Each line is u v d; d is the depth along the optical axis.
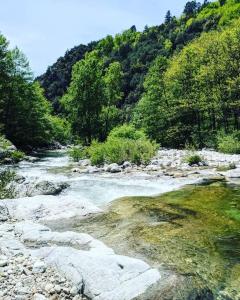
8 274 7.28
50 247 8.42
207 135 47.75
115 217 11.47
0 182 14.88
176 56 56.94
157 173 20.95
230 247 8.64
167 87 51.69
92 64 58.41
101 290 6.61
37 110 52.53
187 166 23.39
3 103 49.31
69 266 7.44
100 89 58.72
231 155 29.84
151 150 26.33
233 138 36.44
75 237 9.30
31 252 8.41
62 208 12.30
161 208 12.50
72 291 6.67
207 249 8.52
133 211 12.13
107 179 19.61
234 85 41.28
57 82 160.88
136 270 7.12
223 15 134.25
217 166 23.23
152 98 52.06
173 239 9.22
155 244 8.86
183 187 16.69
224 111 46.91
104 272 7.04
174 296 6.41
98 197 15.48
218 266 7.56
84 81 57.59
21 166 27.25
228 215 11.52
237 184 17.11
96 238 9.55
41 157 37.41
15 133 49.12
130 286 6.66
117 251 8.49
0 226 10.51
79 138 58.97
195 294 6.48
